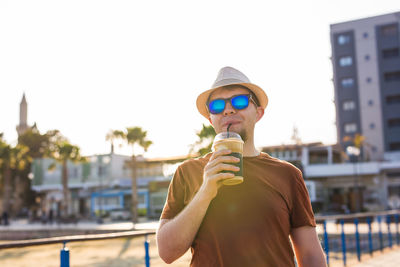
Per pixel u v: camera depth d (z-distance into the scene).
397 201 30.66
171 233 1.55
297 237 1.73
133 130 33.53
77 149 41.50
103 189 46.19
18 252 17.69
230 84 1.83
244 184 1.65
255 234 1.58
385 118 50.47
